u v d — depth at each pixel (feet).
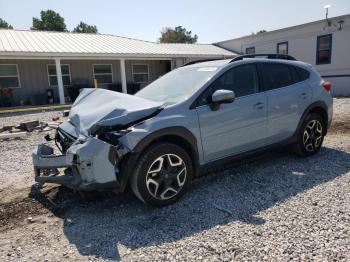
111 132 10.95
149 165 11.21
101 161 10.39
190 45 82.58
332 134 22.72
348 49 56.18
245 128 13.82
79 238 10.00
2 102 53.52
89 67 63.31
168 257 8.72
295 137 16.20
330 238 9.16
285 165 15.93
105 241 9.71
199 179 14.53
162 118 11.58
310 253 8.52
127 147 10.80
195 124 12.21
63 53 51.78
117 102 12.60
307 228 9.77
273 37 69.97
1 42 53.52
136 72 69.82
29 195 13.58
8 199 13.24
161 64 73.36
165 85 14.92
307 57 63.46
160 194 11.64
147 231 10.18
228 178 14.48
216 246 9.10
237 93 13.80
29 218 11.44
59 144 14.07
